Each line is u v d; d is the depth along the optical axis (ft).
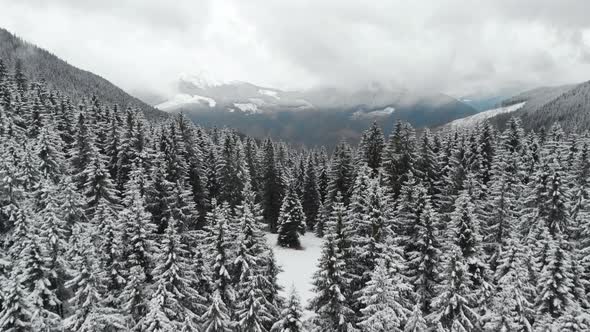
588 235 90.94
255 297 64.85
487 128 162.91
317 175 214.28
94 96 201.67
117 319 61.98
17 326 59.31
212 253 71.51
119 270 68.59
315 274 62.59
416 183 138.00
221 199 164.35
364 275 65.10
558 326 60.34
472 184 107.86
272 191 196.13
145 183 100.32
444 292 61.52
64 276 71.92
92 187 108.68
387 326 54.34
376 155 173.88
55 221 69.56
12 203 84.38
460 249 63.57
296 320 56.90
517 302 59.88
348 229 67.82
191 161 154.51
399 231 78.84
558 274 67.41
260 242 75.46
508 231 86.17
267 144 199.72
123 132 147.95
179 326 63.57
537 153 161.48
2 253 75.00
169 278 65.67
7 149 104.47
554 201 93.25
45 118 160.86
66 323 60.95
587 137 150.71
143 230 68.69
